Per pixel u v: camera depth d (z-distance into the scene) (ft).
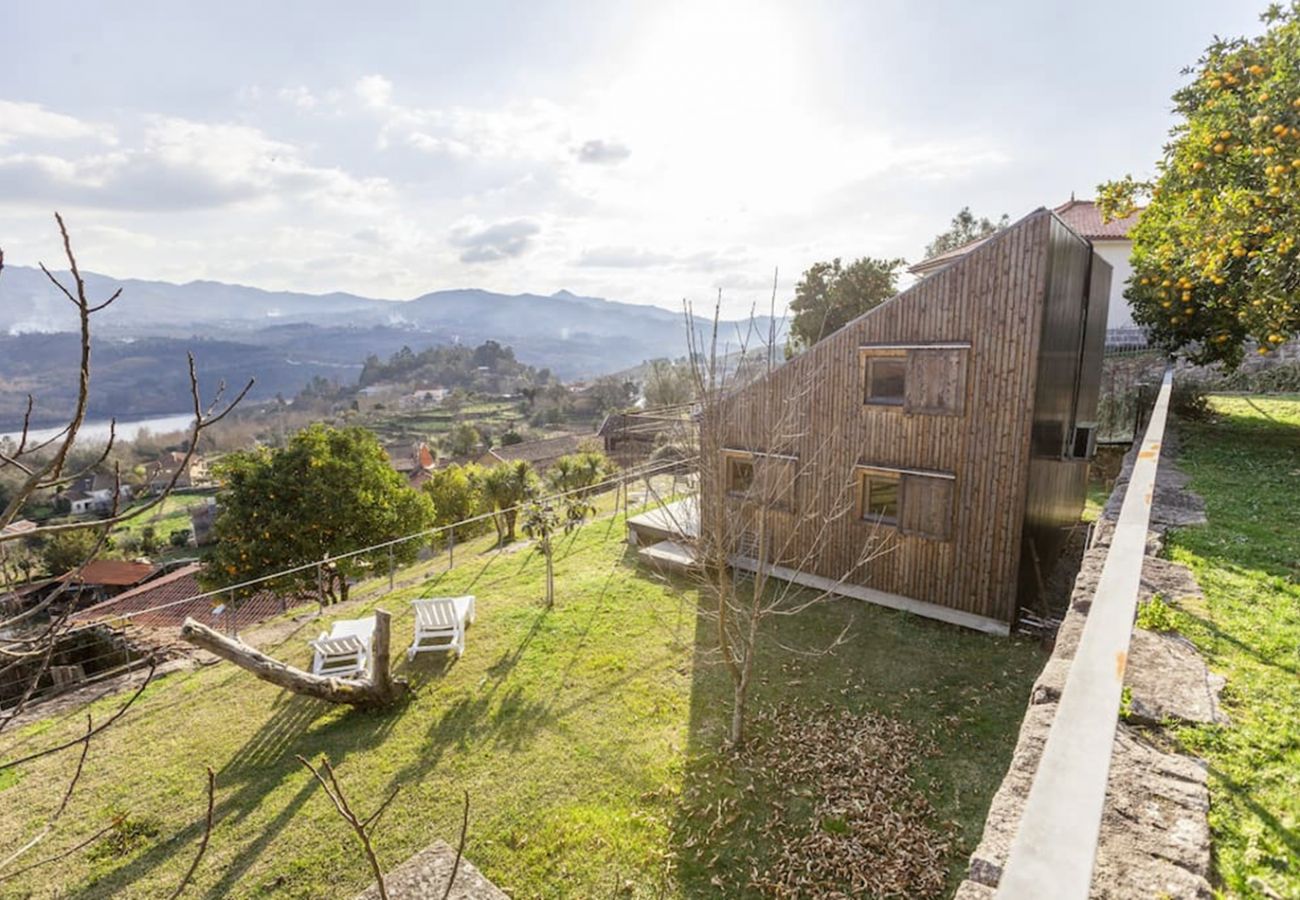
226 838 22.50
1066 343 37.19
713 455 25.62
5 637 7.72
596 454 91.56
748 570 44.88
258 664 26.96
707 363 25.59
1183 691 11.39
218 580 56.75
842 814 22.25
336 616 43.09
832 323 91.91
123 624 47.21
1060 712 5.96
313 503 57.41
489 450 175.73
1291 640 13.09
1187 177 34.40
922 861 20.02
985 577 34.45
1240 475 28.55
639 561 49.67
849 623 36.60
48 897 20.39
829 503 39.91
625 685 31.48
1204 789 9.11
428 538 67.67
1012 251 31.91
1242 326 38.37
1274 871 7.82
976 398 33.76
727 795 23.49
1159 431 18.83
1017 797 9.46
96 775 26.16
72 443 6.78
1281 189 27.12
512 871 20.70
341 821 23.11
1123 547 9.48
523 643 36.47
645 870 20.52
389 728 28.71
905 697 29.17
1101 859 8.02
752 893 19.43
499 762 25.98
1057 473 38.50
